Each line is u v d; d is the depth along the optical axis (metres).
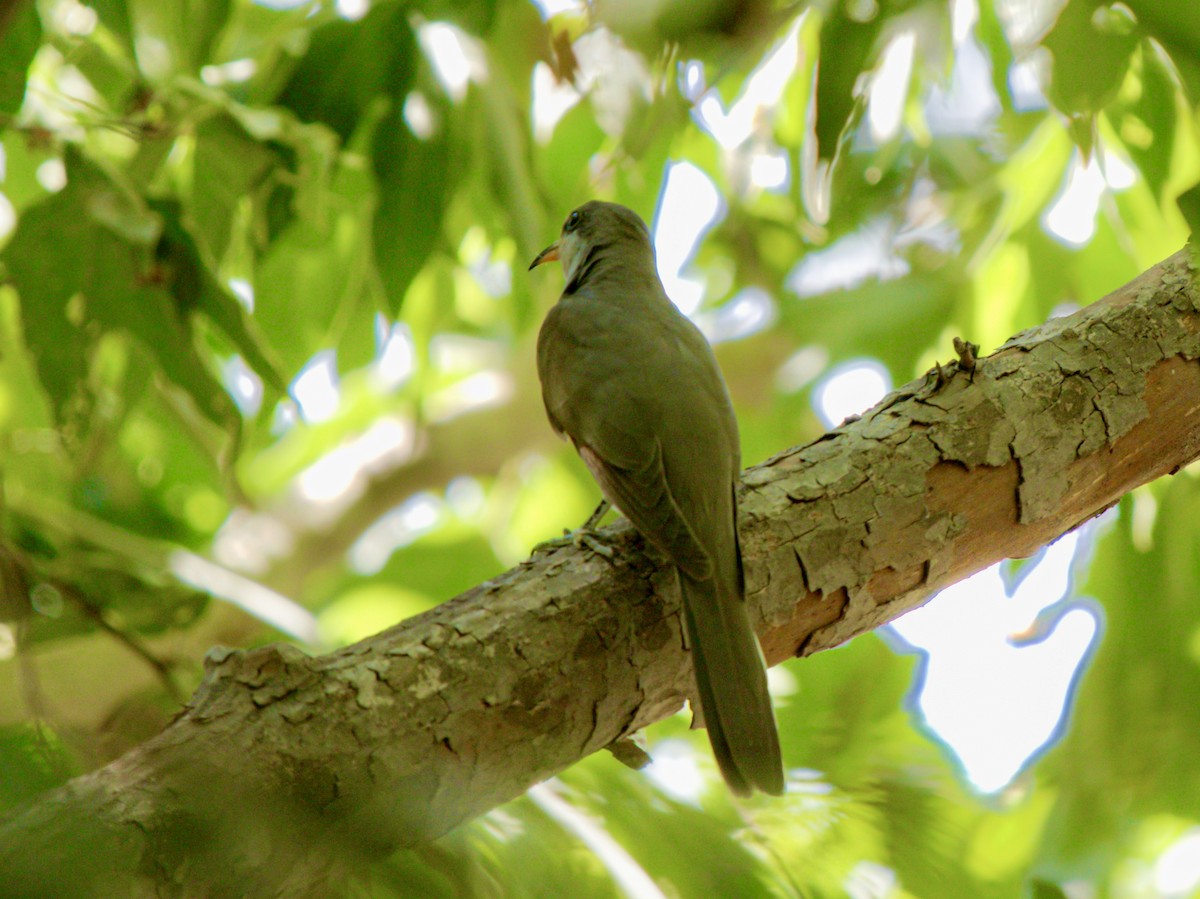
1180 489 11.43
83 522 12.10
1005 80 11.16
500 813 7.20
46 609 10.81
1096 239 13.02
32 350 9.59
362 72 10.67
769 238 17.22
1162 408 7.00
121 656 11.05
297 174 10.01
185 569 12.02
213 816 4.70
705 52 6.97
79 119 9.77
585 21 9.46
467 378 19.80
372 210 10.83
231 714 5.08
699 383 7.88
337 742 5.14
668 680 6.23
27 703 9.32
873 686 12.33
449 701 5.44
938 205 14.65
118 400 11.23
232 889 4.71
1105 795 12.02
